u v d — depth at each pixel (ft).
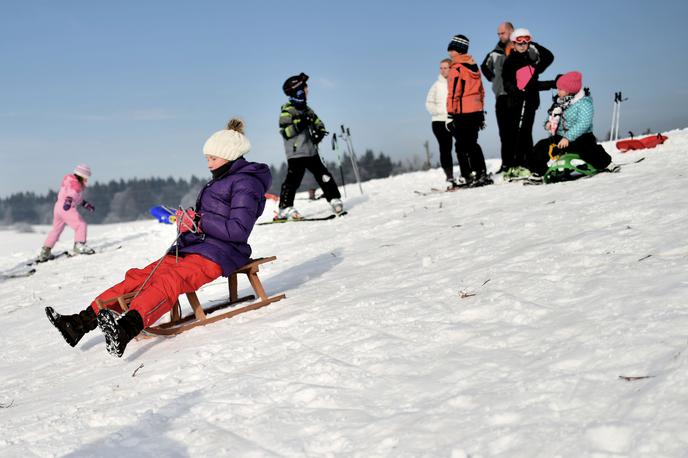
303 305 15.66
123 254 36.81
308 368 10.88
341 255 22.91
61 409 11.26
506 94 34.58
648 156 31.94
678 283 10.71
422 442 7.76
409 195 38.81
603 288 11.57
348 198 42.93
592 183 25.58
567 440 7.06
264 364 11.64
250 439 8.75
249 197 16.08
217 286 21.66
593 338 9.39
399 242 22.72
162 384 11.59
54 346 17.71
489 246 17.81
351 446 8.05
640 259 12.75
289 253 25.67
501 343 10.26
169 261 15.69
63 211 38.86
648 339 8.79
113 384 12.20
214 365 12.14
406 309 13.19
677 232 14.11
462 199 30.14
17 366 16.16
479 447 7.38
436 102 35.78
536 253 15.24
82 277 30.96
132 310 13.87
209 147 16.31
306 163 33.96
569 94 27.96
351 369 10.50
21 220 530.68
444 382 9.30
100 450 9.20
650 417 7.00
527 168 32.48
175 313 16.49
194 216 15.99
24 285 31.35
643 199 18.84
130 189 492.95
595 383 8.07
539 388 8.34
